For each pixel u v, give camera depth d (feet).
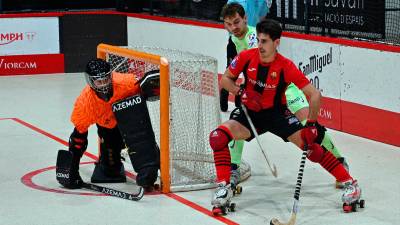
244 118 47.88
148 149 51.57
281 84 46.57
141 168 51.37
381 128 67.36
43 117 80.18
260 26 45.19
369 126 68.69
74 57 111.34
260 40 45.21
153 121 59.82
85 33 111.14
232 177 52.29
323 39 73.46
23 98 91.30
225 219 46.01
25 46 108.88
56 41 110.22
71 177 52.60
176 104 52.01
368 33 71.20
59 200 50.47
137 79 53.36
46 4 117.91
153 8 108.47
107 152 54.29
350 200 47.16
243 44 56.08
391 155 62.80
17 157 62.95
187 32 97.76
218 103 53.93
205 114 53.67
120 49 55.77
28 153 64.34
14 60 108.47
